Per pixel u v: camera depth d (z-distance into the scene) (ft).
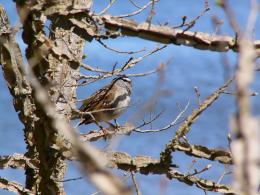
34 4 27.22
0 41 29.89
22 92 31.40
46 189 32.68
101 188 8.35
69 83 34.88
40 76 28.58
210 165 29.32
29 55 28.76
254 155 8.51
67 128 8.95
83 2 29.84
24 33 28.25
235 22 9.30
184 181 29.71
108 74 34.83
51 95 30.35
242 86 8.67
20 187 33.24
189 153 28.78
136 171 29.68
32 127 31.86
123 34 27.50
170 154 29.12
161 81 20.80
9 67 30.50
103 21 28.04
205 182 29.68
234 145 8.66
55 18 28.71
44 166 31.30
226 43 25.41
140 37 27.17
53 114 10.48
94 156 8.43
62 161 33.71
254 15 9.31
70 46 35.27
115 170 29.66
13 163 33.94
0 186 32.83
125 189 8.42
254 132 8.54
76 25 28.45
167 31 26.37
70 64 31.50
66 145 29.60
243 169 8.56
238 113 8.64
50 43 28.43
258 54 22.15
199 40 25.96
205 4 29.55
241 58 8.87
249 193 8.56
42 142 29.89
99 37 28.60
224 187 29.48
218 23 16.92
